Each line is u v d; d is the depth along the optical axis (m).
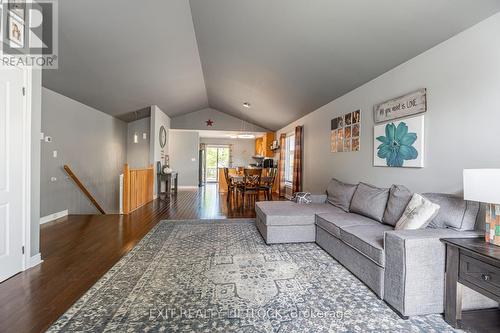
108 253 2.86
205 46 4.34
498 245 1.62
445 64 2.30
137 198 5.61
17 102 2.29
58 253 2.85
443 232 1.90
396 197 2.63
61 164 4.84
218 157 12.44
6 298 1.91
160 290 2.06
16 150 2.29
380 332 1.60
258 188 6.02
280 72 4.29
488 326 1.63
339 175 4.29
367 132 3.50
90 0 2.75
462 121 2.14
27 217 2.41
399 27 2.34
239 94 6.46
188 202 6.40
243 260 2.71
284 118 6.98
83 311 1.76
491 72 1.92
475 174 1.62
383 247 1.96
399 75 2.88
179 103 7.68
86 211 5.73
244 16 3.06
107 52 3.87
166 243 3.22
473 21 2.00
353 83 3.66
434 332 1.61
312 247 3.14
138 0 2.92
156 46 4.06
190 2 3.15
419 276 1.75
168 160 8.78
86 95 5.22
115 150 7.37
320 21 2.66
